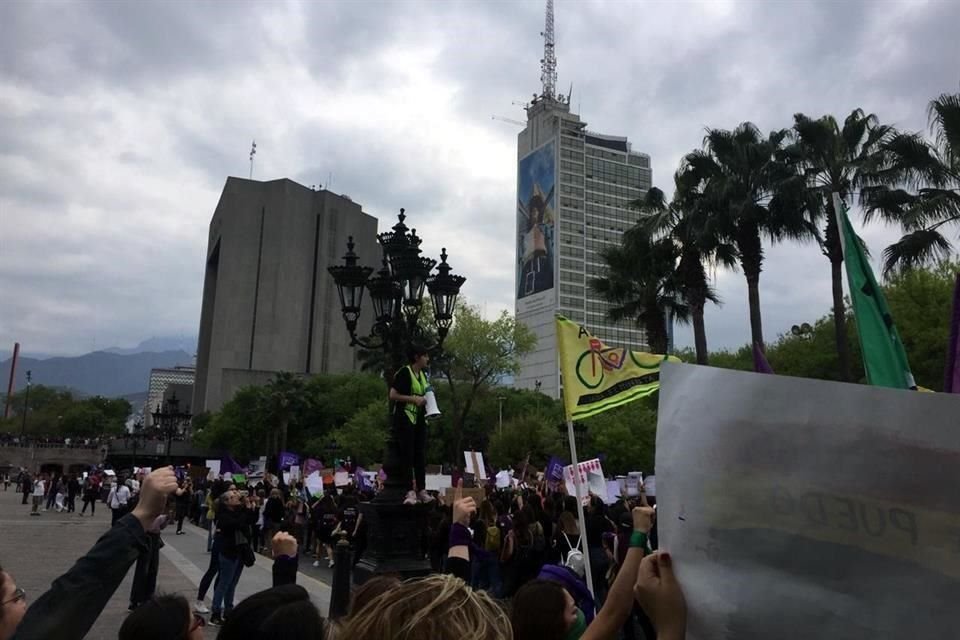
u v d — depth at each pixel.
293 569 5.37
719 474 1.82
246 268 114.19
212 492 17.52
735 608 1.72
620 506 11.05
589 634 2.15
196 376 126.81
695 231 20.62
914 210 16.83
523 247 141.38
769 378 1.79
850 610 1.59
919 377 22.86
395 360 9.66
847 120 19.61
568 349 6.04
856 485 1.62
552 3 148.62
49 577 12.20
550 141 138.25
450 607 1.58
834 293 18.98
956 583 1.48
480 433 59.72
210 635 8.23
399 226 9.78
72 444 90.88
